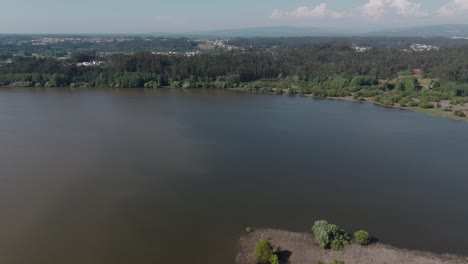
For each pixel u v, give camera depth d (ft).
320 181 288.10
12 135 386.11
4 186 262.67
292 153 350.02
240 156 338.34
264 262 188.55
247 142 380.99
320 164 323.37
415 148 373.81
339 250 200.64
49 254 191.31
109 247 199.00
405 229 224.12
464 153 359.66
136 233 212.64
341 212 242.58
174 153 341.82
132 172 295.28
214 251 198.90
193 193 262.47
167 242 205.26
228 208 243.19
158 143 370.73
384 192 271.90
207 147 361.92
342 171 308.40
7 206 234.99
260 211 240.73
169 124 448.65
